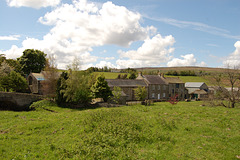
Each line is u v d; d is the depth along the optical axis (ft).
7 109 96.63
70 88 99.14
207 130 42.14
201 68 499.10
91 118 49.93
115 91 121.60
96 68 368.48
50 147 34.30
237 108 75.31
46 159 30.12
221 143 35.09
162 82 195.11
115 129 40.57
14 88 137.08
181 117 55.16
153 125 46.21
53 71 123.44
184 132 41.42
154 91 186.50
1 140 37.76
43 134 41.68
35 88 162.71
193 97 236.22
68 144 35.53
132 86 168.96
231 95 83.35
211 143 35.12
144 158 29.35
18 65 200.85
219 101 88.74
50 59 125.59
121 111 61.26
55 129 44.39
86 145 33.50
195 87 242.17
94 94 115.65
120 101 127.34
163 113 61.21
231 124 46.26
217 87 88.79
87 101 107.04
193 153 31.14
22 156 31.14
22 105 101.86
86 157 29.48
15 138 39.19
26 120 53.93
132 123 44.37
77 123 47.75
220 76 87.15
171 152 31.71
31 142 37.01
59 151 32.40
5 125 48.49
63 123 48.37
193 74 370.53
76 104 101.65
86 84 104.94
